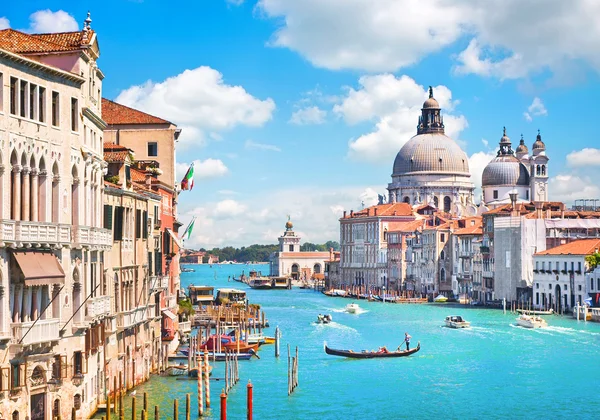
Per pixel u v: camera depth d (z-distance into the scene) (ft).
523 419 193.47
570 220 510.17
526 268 508.53
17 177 124.16
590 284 448.24
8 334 121.60
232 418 185.57
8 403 122.01
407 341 294.66
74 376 141.18
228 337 295.28
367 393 219.61
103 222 160.66
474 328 386.52
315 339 345.51
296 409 199.11
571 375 248.52
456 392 223.30
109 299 159.22
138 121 261.85
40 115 130.82
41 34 151.02
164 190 236.22
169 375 219.20
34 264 125.39
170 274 251.39
